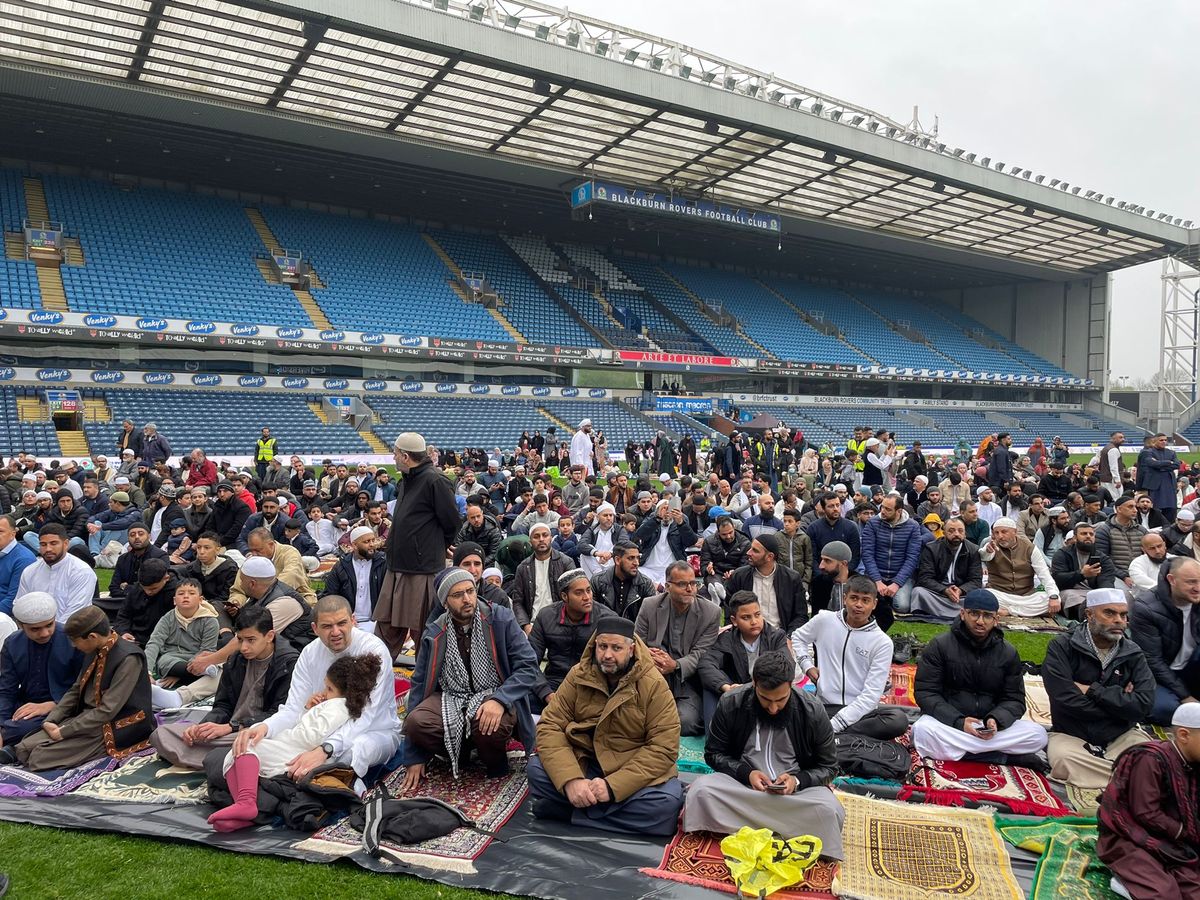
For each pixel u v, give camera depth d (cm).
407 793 500
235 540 1068
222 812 443
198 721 592
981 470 1762
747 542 991
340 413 2884
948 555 962
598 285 4119
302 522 1213
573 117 2731
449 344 3144
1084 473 1719
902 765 530
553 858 421
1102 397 5212
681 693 639
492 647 531
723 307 4378
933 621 954
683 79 2636
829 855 423
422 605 649
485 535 972
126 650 558
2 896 377
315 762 472
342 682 506
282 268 3152
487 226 4028
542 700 589
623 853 428
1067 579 952
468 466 2133
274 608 652
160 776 518
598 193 3178
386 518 1167
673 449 2702
